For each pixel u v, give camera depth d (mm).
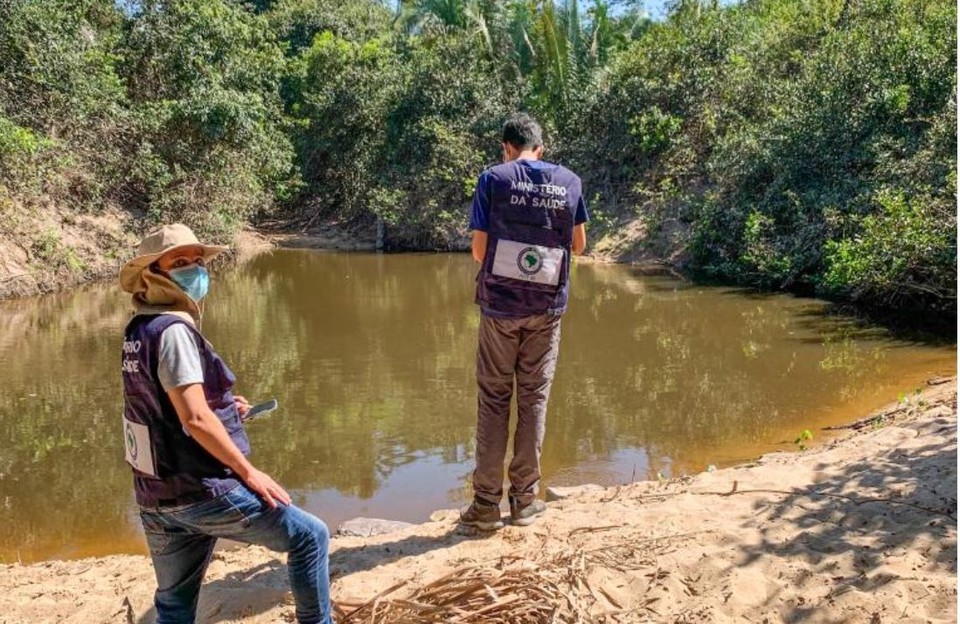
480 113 24438
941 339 10656
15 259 16172
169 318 2695
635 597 3588
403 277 18812
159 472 2686
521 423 4383
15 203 16812
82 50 19062
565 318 13094
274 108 25234
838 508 4340
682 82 20922
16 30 16844
